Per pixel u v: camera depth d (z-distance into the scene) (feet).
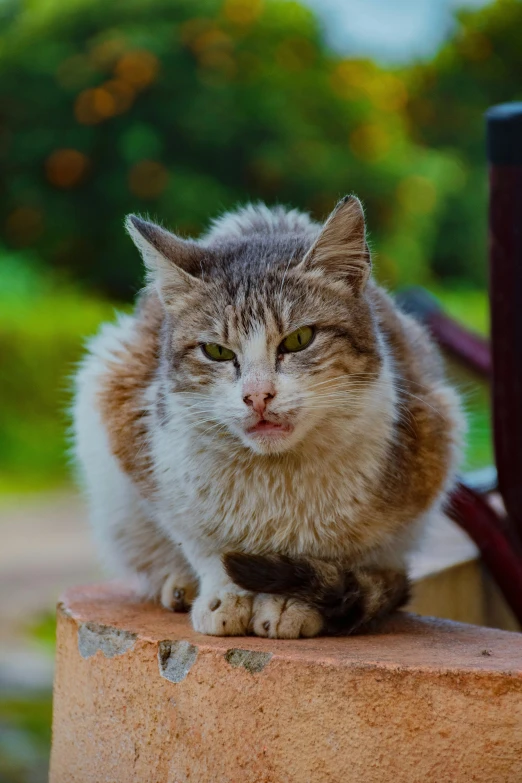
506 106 16.06
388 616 13.51
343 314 13.33
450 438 14.39
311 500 12.87
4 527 43.98
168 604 13.99
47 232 68.64
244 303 13.23
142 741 12.17
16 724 24.32
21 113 68.28
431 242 70.64
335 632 12.55
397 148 70.79
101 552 15.90
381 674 10.82
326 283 13.43
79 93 67.15
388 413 13.19
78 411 15.53
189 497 13.09
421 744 10.80
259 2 71.51
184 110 67.15
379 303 15.34
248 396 12.58
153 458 13.58
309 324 13.17
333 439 12.83
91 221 68.80
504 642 12.25
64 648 13.15
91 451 14.99
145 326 15.19
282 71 69.72
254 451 12.70
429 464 13.83
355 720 10.92
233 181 69.00
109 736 12.49
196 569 13.52
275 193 68.49
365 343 13.41
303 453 12.80
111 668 12.43
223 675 11.51
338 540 13.09
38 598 33.04
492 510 17.16
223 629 12.34
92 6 69.72
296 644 11.92
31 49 68.80
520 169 15.52
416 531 14.17
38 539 41.60
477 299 65.16
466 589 18.22
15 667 27.68
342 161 68.80
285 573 12.32
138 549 14.78
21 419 58.65
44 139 67.82
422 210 69.21
